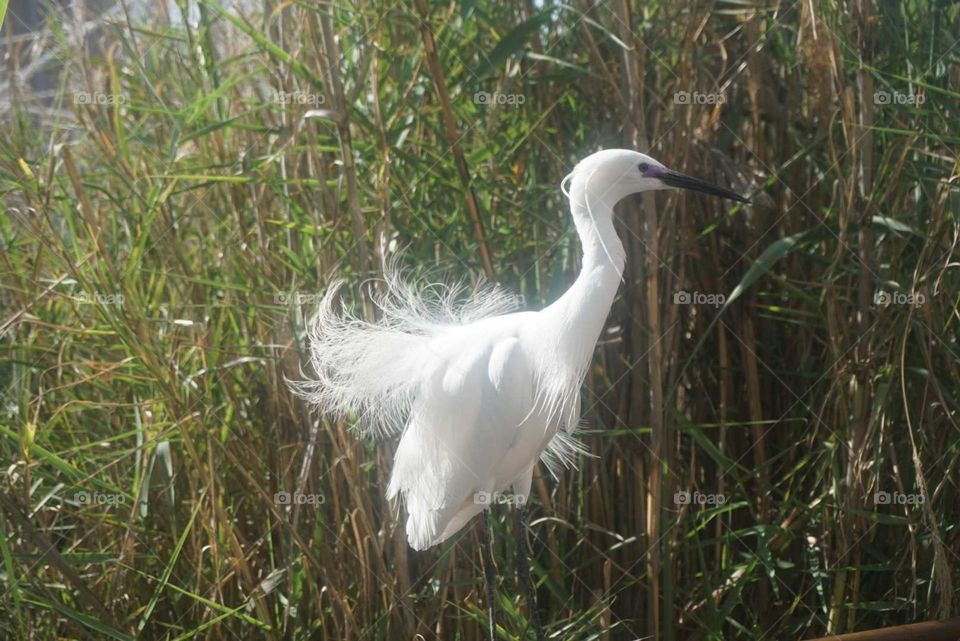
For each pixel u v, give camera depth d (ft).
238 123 15.20
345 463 13.38
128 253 15.53
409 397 14.10
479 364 13.28
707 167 16.38
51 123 18.47
